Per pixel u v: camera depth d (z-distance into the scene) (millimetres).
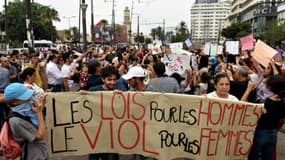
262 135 4703
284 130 8836
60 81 9375
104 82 5188
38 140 4242
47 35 78188
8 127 4125
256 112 4703
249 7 107875
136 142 4918
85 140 4895
